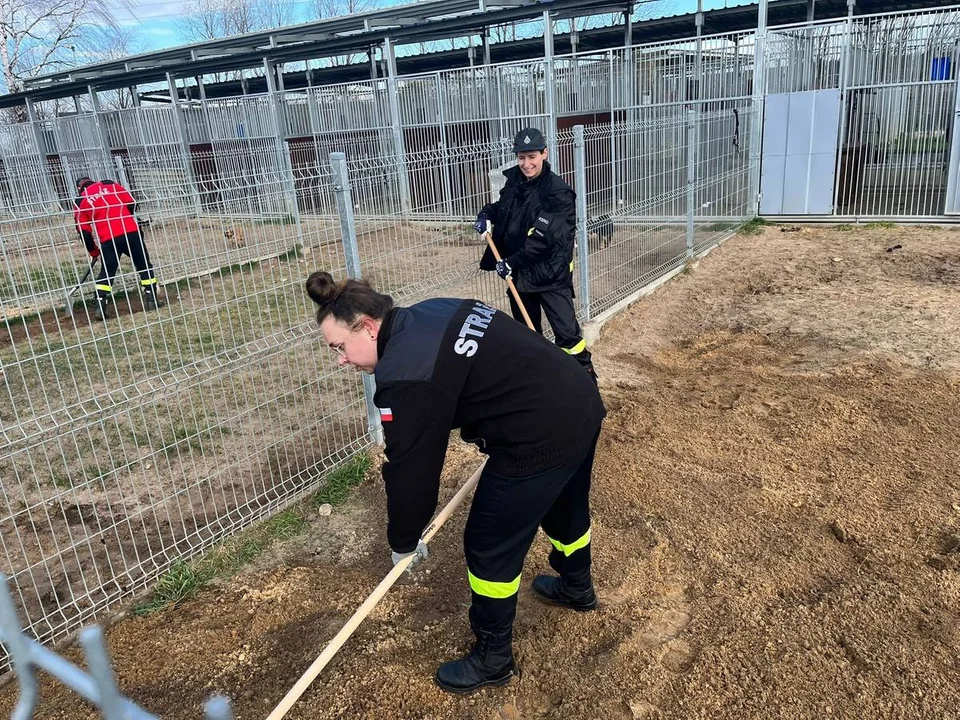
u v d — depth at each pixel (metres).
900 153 11.03
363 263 4.76
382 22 14.74
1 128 21.06
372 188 4.94
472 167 5.66
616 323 7.22
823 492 4.02
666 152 8.32
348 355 2.48
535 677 2.88
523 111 13.16
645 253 8.14
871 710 2.59
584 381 2.61
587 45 19.00
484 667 2.79
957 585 3.18
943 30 10.36
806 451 4.49
